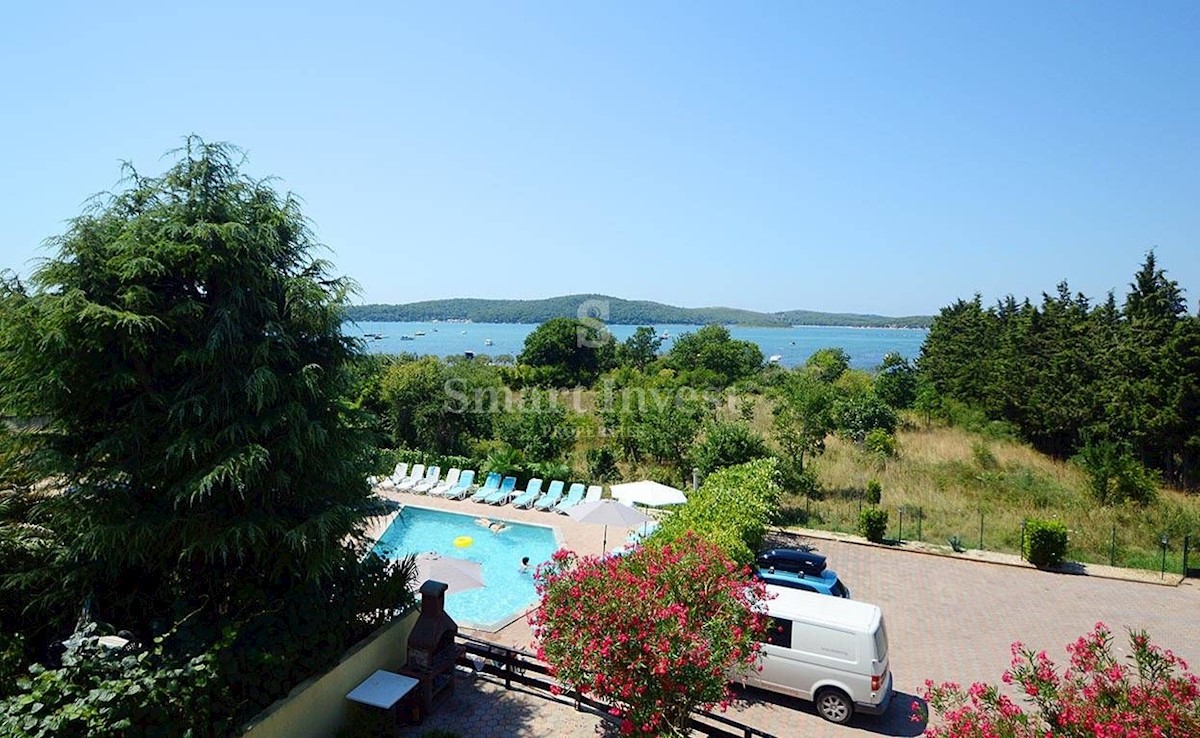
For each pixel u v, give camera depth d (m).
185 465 8.10
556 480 24.23
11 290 7.75
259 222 8.77
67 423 8.09
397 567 10.44
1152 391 27.41
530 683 10.12
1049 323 42.00
